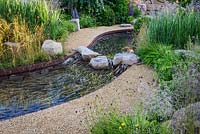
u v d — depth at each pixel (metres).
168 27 6.54
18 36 6.85
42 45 6.98
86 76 6.02
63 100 4.99
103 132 3.41
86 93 5.23
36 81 5.79
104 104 4.52
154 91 4.00
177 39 6.51
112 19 11.33
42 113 4.36
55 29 7.96
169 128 3.16
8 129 3.95
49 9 8.72
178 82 3.98
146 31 6.99
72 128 3.90
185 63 4.91
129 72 5.88
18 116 4.41
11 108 4.74
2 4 7.76
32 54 6.55
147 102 3.75
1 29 6.96
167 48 6.08
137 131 3.19
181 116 3.02
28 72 6.25
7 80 5.86
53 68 6.48
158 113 3.64
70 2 10.99
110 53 7.58
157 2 12.87
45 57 6.68
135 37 8.06
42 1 8.43
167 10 7.10
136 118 3.44
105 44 8.63
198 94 3.26
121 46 8.30
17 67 6.21
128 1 12.36
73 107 4.52
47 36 7.66
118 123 3.46
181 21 6.59
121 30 10.15
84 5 11.30
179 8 7.18
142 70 5.93
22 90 5.39
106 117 3.73
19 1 7.84
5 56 6.45
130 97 4.73
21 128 3.97
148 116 3.62
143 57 6.35
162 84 4.56
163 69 5.33
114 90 5.09
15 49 6.54
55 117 4.22
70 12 10.98
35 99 5.04
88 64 6.70
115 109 4.09
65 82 5.73
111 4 11.77
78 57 7.09
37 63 6.45
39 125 4.03
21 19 7.52
